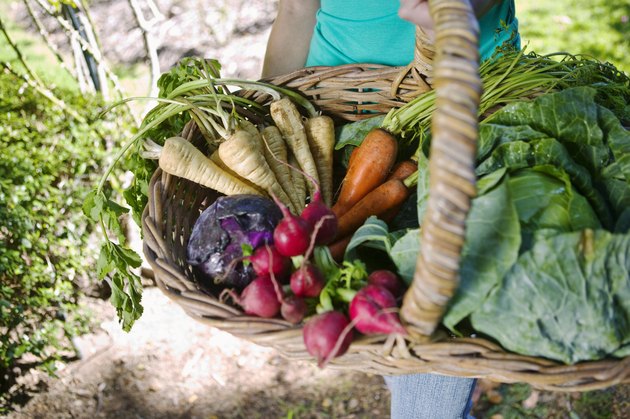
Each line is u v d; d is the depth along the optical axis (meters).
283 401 2.77
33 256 2.85
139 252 3.09
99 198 1.67
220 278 1.43
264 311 1.25
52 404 2.72
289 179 1.80
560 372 1.14
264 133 1.81
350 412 2.71
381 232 1.45
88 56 3.25
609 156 1.45
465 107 0.98
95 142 3.17
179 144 1.62
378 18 1.85
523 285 1.17
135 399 2.76
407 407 1.80
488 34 1.83
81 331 2.92
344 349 1.16
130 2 3.26
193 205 1.74
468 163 0.97
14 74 3.40
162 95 1.94
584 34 4.37
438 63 1.00
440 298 1.03
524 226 1.25
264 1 4.52
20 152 2.97
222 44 4.25
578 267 1.15
